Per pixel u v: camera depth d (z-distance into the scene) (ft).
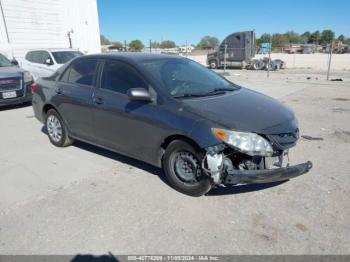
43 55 37.27
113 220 10.24
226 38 81.35
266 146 10.38
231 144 10.14
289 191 11.87
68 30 57.36
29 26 50.98
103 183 12.87
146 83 12.57
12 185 12.94
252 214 10.41
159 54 15.48
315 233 9.39
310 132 19.66
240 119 10.71
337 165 14.30
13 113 27.14
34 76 37.37
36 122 23.80
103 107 13.85
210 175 10.43
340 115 24.31
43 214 10.69
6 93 27.20
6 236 9.53
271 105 12.57
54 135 17.62
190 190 11.50
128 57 13.93
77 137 16.20
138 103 12.54
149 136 12.26
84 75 15.37
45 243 9.18
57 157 16.01
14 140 19.16
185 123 10.97
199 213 10.52
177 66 14.33
